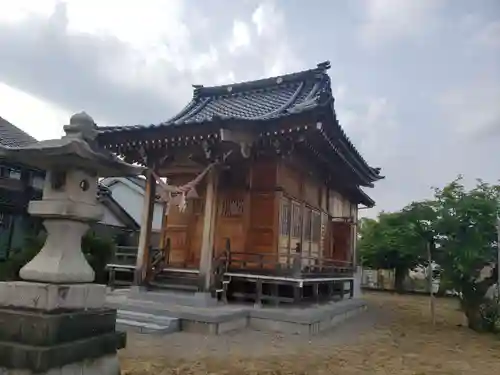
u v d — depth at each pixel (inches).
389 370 304.7
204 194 589.6
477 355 379.6
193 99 770.2
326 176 711.1
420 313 723.4
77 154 189.5
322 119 470.6
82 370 183.8
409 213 603.2
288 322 435.8
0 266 644.7
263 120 473.1
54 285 184.4
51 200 199.5
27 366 162.7
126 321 404.2
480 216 538.9
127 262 679.1
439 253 584.4
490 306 539.5
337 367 304.2
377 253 1228.5
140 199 1253.7
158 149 541.0
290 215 579.8
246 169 565.9
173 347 333.4
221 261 504.4
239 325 438.0
